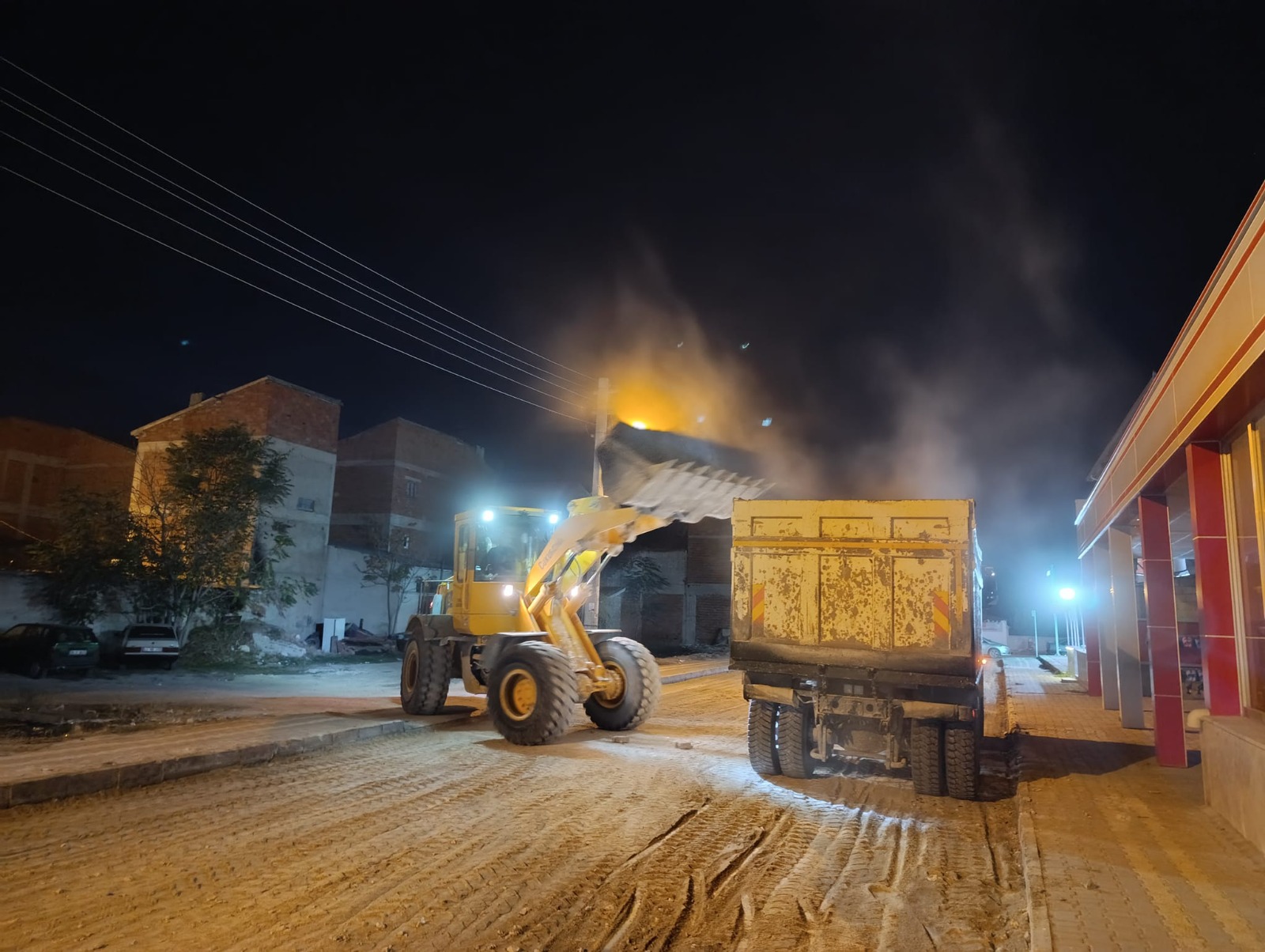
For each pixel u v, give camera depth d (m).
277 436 32.28
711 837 6.79
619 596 45.16
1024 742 11.67
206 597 26.89
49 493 38.38
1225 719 7.43
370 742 11.46
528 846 6.43
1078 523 19.53
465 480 44.81
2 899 5.21
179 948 4.48
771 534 9.08
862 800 8.23
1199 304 7.12
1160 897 5.01
